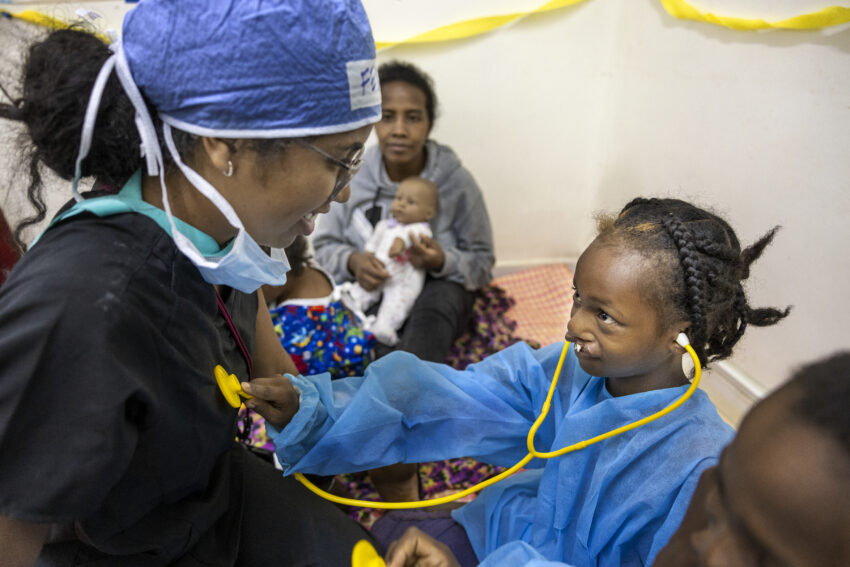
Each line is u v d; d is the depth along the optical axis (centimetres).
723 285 81
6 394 64
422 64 201
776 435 43
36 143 71
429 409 102
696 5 165
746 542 44
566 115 214
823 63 130
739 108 155
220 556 94
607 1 199
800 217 140
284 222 81
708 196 170
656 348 81
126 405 70
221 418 84
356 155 80
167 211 71
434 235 192
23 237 87
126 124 70
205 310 81
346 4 70
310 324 159
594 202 228
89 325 66
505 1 192
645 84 192
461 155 216
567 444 90
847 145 126
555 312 213
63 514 67
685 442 82
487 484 94
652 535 84
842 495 40
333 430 96
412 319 175
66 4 167
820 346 139
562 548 92
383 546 108
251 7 65
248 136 70
